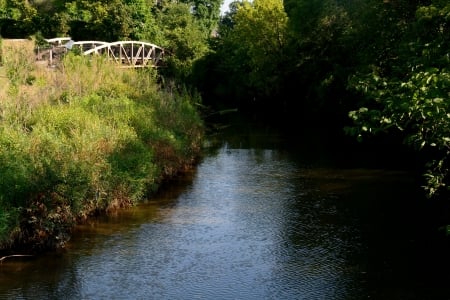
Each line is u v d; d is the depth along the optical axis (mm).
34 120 16500
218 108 45031
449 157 18391
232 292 10359
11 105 16812
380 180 18812
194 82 48188
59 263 11578
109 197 15109
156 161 18219
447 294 10148
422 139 7555
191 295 10227
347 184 18281
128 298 10062
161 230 13711
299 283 10727
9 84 19297
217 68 52344
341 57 33938
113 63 27094
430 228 13688
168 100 24344
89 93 21469
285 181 18828
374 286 10531
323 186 18062
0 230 11359
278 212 15203
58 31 45688
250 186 18141
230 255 12148
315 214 14984
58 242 12477
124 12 44438
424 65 8438
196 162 22188
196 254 12180
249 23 45625
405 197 16516
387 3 25297
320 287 10547
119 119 18562
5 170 12406
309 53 39312
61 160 13641
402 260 11734
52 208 12641
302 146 26203
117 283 10680
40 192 12500
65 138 15602
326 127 33219
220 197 16797
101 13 44625
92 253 12156
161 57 44531
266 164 21734
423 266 11414
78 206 13547
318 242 12875
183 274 11133
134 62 36094
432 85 6871
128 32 44719
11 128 14805
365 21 27016
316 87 36750
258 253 12250
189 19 51406
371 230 13617
